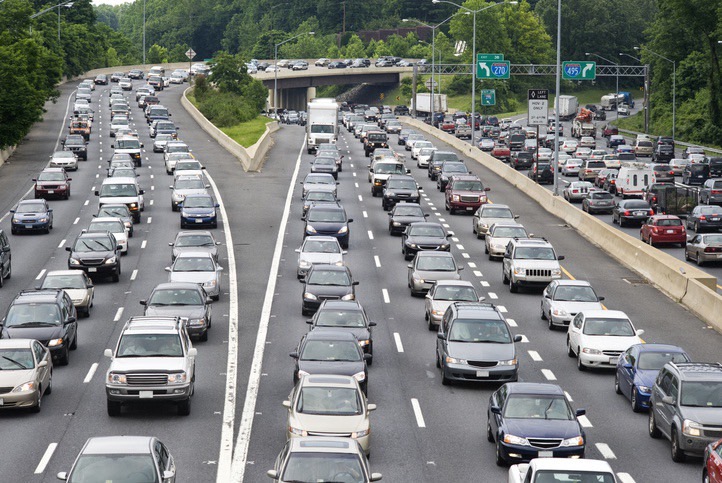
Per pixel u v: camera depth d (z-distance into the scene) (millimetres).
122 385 36531
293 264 68750
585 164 123062
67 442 34125
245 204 94188
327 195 87562
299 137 166250
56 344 44062
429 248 70375
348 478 25469
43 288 52500
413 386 41969
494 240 72250
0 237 62906
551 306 52562
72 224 83500
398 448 34031
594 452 33812
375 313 55781
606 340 44438
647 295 61781
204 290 52062
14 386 37000
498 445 32031
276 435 35219
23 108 120812
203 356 46219
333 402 32281
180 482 30328
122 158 110500
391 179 95125
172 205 90000
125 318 53812
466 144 147875
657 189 99125
